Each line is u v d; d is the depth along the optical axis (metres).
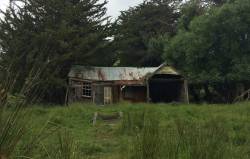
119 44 41.16
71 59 36.38
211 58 38.19
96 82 38.03
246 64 37.06
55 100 35.84
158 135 6.38
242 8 37.22
